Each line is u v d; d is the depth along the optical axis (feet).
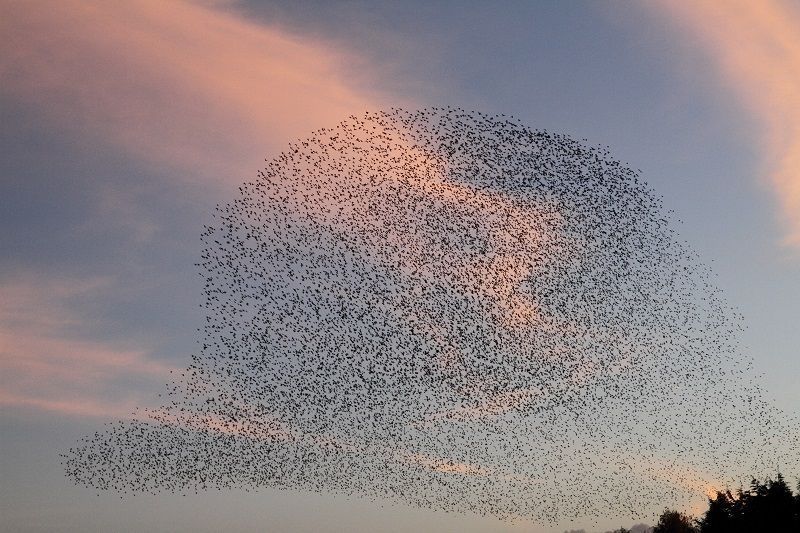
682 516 225.97
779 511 170.09
